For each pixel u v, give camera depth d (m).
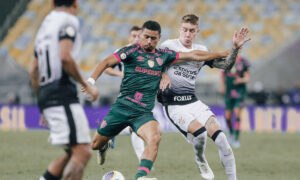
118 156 31.59
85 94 15.77
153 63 19.73
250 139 46.94
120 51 19.53
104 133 20.25
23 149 35.41
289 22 86.56
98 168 26.23
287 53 79.81
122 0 94.00
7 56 82.19
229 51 21.19
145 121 19.33
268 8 90.25
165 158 31.27
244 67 41.81
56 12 14.48
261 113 60.44
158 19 88.69
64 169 14.79
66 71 13.91
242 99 41.75
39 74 15.40
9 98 64.94
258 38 82.50
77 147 14.50
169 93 22.64
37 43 14.65
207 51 23.27
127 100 19.77
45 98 14.39
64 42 13.77
